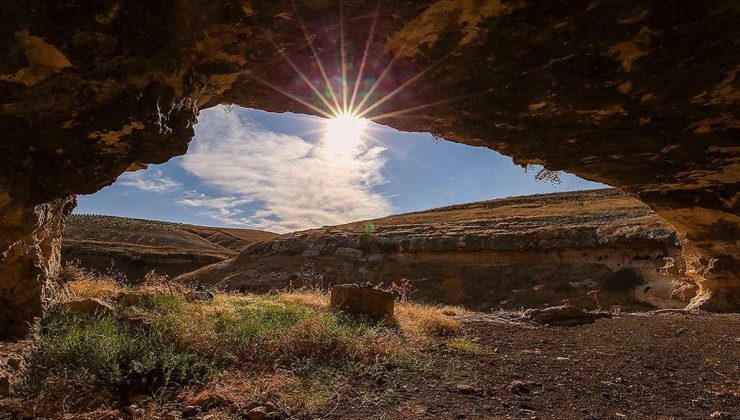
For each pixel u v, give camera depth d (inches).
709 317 458.3
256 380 196.5
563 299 939.3
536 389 212.4
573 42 193.9
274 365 212.5
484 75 218.4
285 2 165.3
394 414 169.9
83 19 137.6
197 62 184.1
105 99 161.8
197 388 188.7
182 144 202.2
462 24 183.9
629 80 218.8
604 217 1230.3
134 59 154.9
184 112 197.6
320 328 251.4
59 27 136.2
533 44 195.8
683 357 287.6
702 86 223.3
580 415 179.0
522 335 353.7
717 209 472.4
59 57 143.4
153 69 161.9
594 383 225.9
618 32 186.9
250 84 222.8
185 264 1793.8
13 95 147.4
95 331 215.9
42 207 196.2
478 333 355.9
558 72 215.0
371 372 221.1
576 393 208.5
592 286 952.9
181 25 156.6
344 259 1285.7
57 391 169.6
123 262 1690.5
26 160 170.4
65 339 203.8
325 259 1305.4
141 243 2401.6
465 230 1284.4
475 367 245.6
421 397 191.2
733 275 533.3
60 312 235.0
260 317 280.1
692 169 366.9
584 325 408.5
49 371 180.5
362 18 177.6
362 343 251.6
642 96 233.8
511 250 1117.1
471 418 168.7
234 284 1240.2
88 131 167.8
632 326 400.8
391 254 1261.1
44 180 179.3
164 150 195.3
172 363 198.2
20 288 211.8
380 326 303.4
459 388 202.8
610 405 194.1
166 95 176.7
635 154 323.0
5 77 141.7
